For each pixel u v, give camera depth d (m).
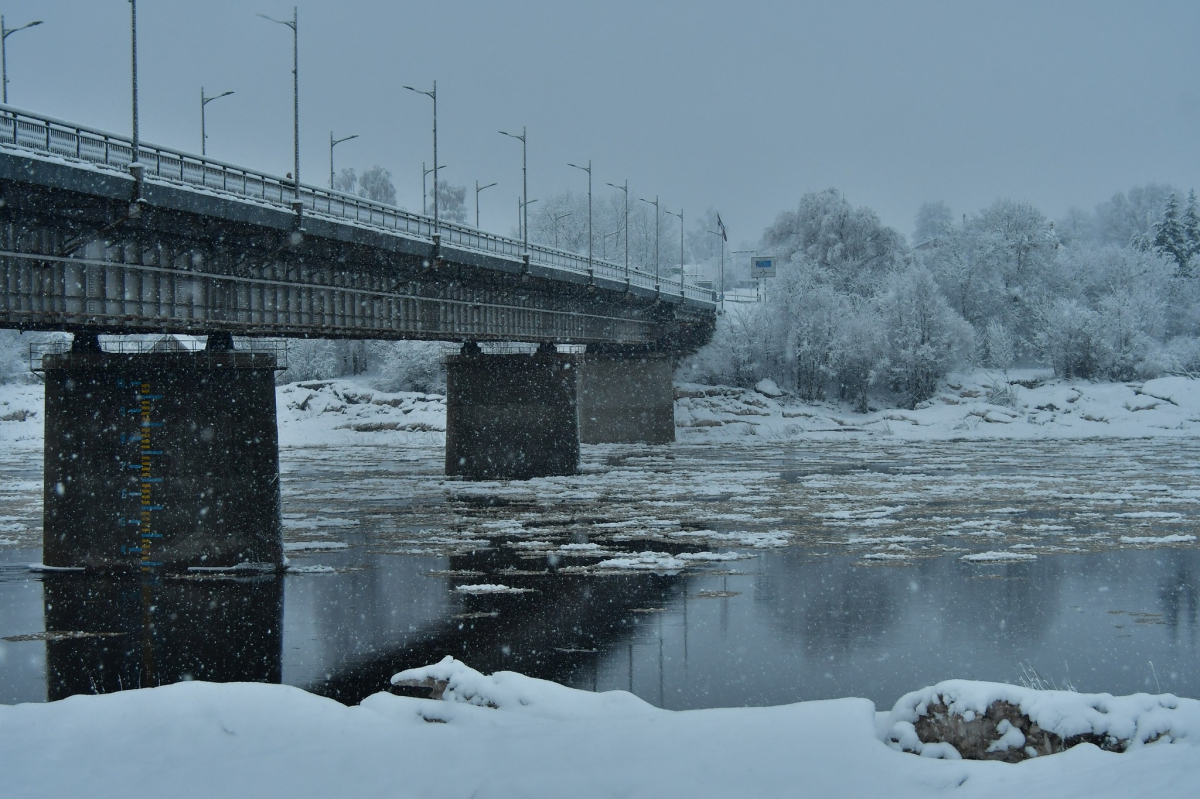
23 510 58.12
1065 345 124.50
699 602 33.22
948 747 11.09
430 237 53.09
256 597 34.84
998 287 137.12
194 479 40.19
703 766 10.42
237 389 40.28
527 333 71.75
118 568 40.06
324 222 43.59
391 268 52.19
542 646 27.72
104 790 10.35
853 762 10.47
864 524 50.03
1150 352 123.88
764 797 9.64
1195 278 151.25
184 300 38.53
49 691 24.25
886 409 125.00
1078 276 141.75
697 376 130.62
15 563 42.22
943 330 123.62
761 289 176.25
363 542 46.44
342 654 27.22
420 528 50.47
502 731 11.99
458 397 75.38
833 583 36.06
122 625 30.97
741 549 43.56
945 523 50.09
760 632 29.09
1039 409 116.12
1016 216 142.75
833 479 70.00
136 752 11.52
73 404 40.72
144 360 40.38
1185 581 35.75
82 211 33.06
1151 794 8.73
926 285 125.00
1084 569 38.22
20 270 32.12
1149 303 130.25
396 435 114.62
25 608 33.50
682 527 49.81
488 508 57.66
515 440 74.06
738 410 118.69
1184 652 26.58
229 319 41.03
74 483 40.66
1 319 32.19
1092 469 74.44
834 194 153.00
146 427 40.34
